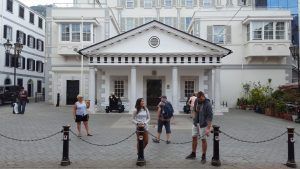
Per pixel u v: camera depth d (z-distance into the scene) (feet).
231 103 106.93
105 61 82.74
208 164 30.35
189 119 71.05
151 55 82.33
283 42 101.96
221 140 43.65
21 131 49.85
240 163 30.81
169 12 137.69
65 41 106.63
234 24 108.17
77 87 110.22
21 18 142.20
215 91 82.94
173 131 52.31
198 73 91.81
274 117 76.59
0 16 123.75
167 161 31.48
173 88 82.94
